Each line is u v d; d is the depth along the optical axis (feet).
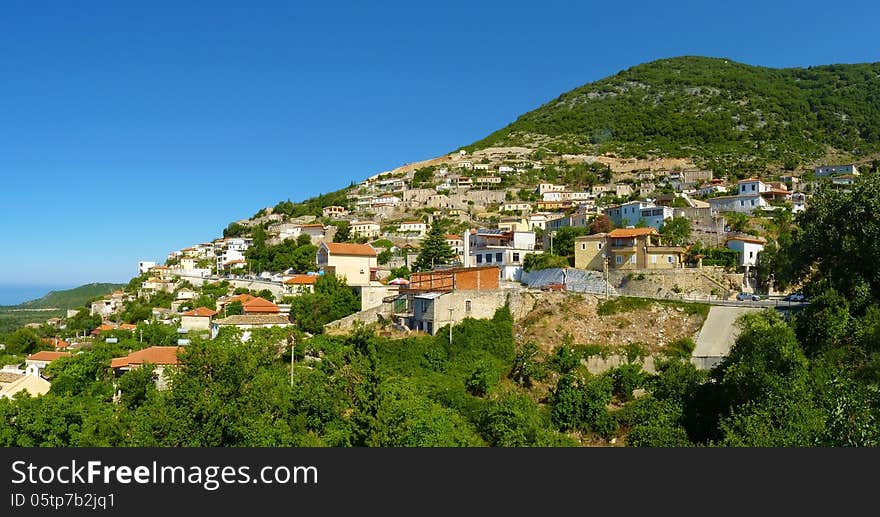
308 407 174.81
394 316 287.28
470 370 243.19
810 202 233.76
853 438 118.93
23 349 419.95
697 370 195.72
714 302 260.01
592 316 263.70
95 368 282.77
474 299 268.00
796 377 150.51
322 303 325.01
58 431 167.94
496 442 164.35
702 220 435.12
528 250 402.52
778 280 268.21
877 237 201.16
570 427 196.95
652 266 337.52
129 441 149.69
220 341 254.88
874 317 182.09
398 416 152.25
